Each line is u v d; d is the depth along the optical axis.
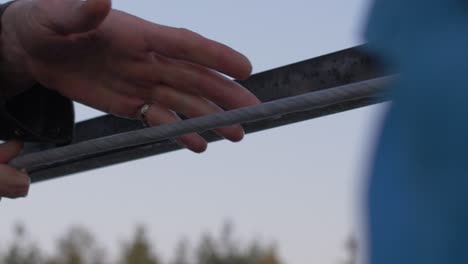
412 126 0.43
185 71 0.83
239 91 0.81
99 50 0.85
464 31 0.42
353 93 0.66
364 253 0.43
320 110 0.78
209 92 0.83
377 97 0.66
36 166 0.91
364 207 0.44
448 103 0.41
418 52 0.43
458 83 0.41
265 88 0.80
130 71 0.85
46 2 0.83
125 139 0.79
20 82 0.91
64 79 0.88
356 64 0.73
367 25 0.46
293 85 0.77
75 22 0.81
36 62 0.88
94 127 0.93
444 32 0.42
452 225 0.41
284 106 0.70
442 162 0.41
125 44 0.83
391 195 0.43
